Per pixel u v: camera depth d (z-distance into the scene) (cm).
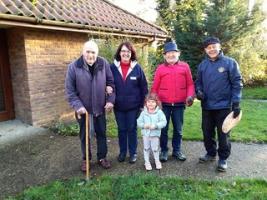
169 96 312
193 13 1230
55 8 516
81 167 309
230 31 1173
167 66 311
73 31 511
